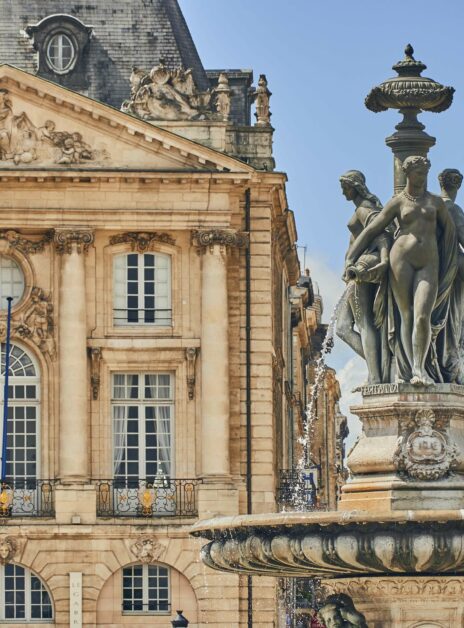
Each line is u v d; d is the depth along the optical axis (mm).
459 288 22969
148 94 72312
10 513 69438
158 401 71188
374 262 22703
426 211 22562
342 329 23188
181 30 77062
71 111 71062
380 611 22219
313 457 97375
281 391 79875
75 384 70750
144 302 71688
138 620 69312
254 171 71062
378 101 23281
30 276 71375
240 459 71438
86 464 70375
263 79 73188
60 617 69062
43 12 76000
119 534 69438
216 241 71312
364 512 21359
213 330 71188
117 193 71375
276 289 77188
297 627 75688
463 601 22000
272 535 22219
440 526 21312
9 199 71250
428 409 22531
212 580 69250
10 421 70688
